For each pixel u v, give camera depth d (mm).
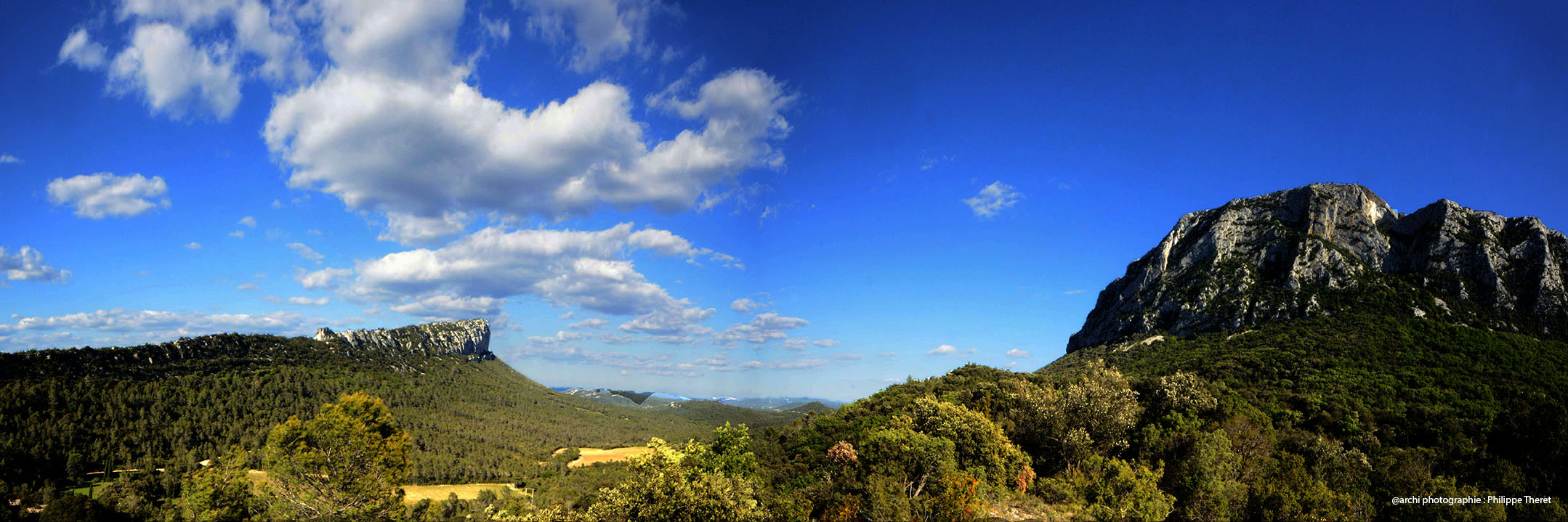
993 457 46375
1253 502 41188
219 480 46344
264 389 122750
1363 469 46531
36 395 86250
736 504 34406
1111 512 38438
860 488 40219
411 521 48438
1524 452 48875
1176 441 51688
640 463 38219
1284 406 70125
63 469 76750
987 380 94500
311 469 40656
